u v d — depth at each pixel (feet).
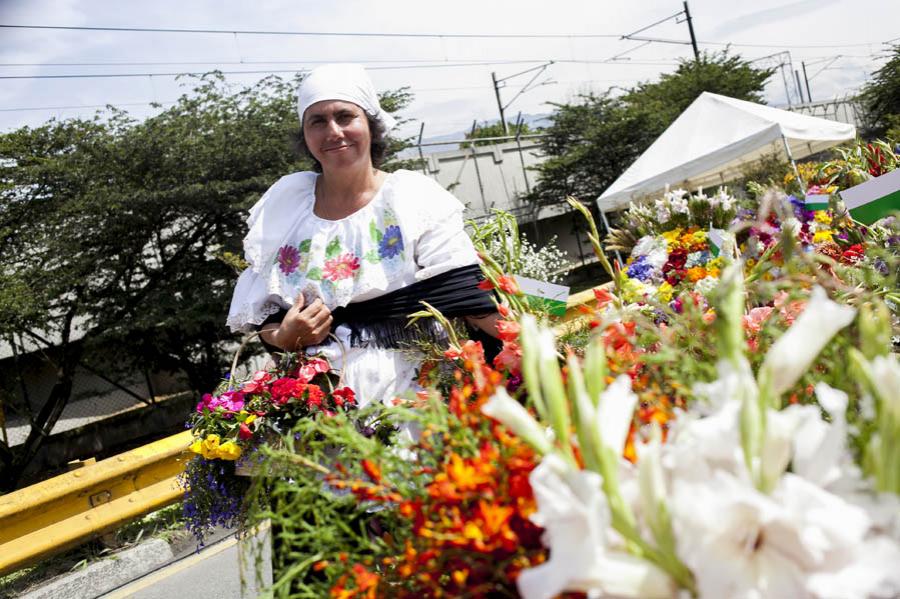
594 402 3.44
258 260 9.35
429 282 8.64
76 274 56.65
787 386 3.31
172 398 63.41
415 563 4.00
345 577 4.31
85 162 57.11
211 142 59.88
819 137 49.01
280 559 4.74
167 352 62.49
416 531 4.03
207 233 63.05
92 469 20.25
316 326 8.64
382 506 4.69
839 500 2.96
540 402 3.56
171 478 20.95
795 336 3.26
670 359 4.51
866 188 9.44
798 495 2.90
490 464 3.98
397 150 84.79
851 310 3.22
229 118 62.03
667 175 50.21
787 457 3.14
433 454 4.58
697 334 5.04
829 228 10.87
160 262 61.82
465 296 8.57
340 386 8.45
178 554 19.99
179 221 62.18
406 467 4.49
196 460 9.44
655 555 3.11
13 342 55.88
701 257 11.64
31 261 56.95
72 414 67.46
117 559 19.24
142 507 20.22
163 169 59.47
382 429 6.78
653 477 3.13
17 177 55.52
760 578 2.91
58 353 59.31
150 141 57.88
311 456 5.20
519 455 3.92
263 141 61.00
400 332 8.64
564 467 3.19
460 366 7.56
